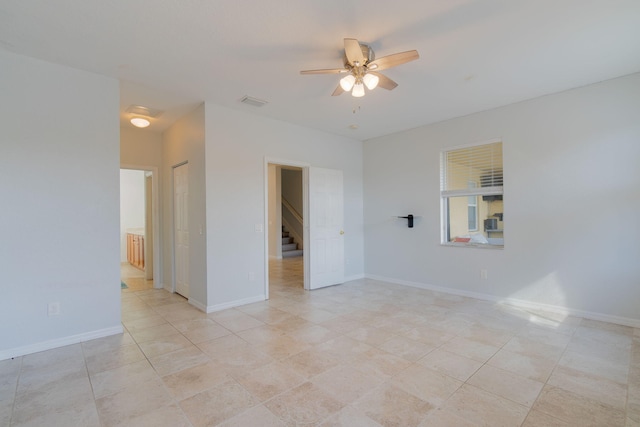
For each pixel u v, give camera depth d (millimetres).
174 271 4879
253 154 4328
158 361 2582
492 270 4242
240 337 3074
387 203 5504
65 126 2930
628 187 3252
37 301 2770
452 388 2170
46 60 2828
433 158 4848
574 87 3541
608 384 2193
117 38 2496
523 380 2260
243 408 1958
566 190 3627
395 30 2432
